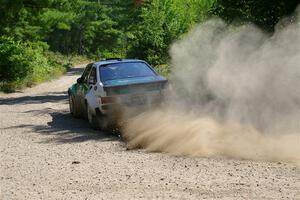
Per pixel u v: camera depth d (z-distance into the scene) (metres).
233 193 10.92
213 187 11.48
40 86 56.34
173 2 48.19
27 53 66.31
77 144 18.19
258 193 10.84
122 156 15.67
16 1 63.22
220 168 13.40
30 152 17.19
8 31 66.31
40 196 11.48
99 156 15.86
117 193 11.37
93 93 21.05
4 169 14.73
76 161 15.12
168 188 11.59
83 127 22.42
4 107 33.97
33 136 20.61
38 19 70.19
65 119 25.72
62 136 20.20
